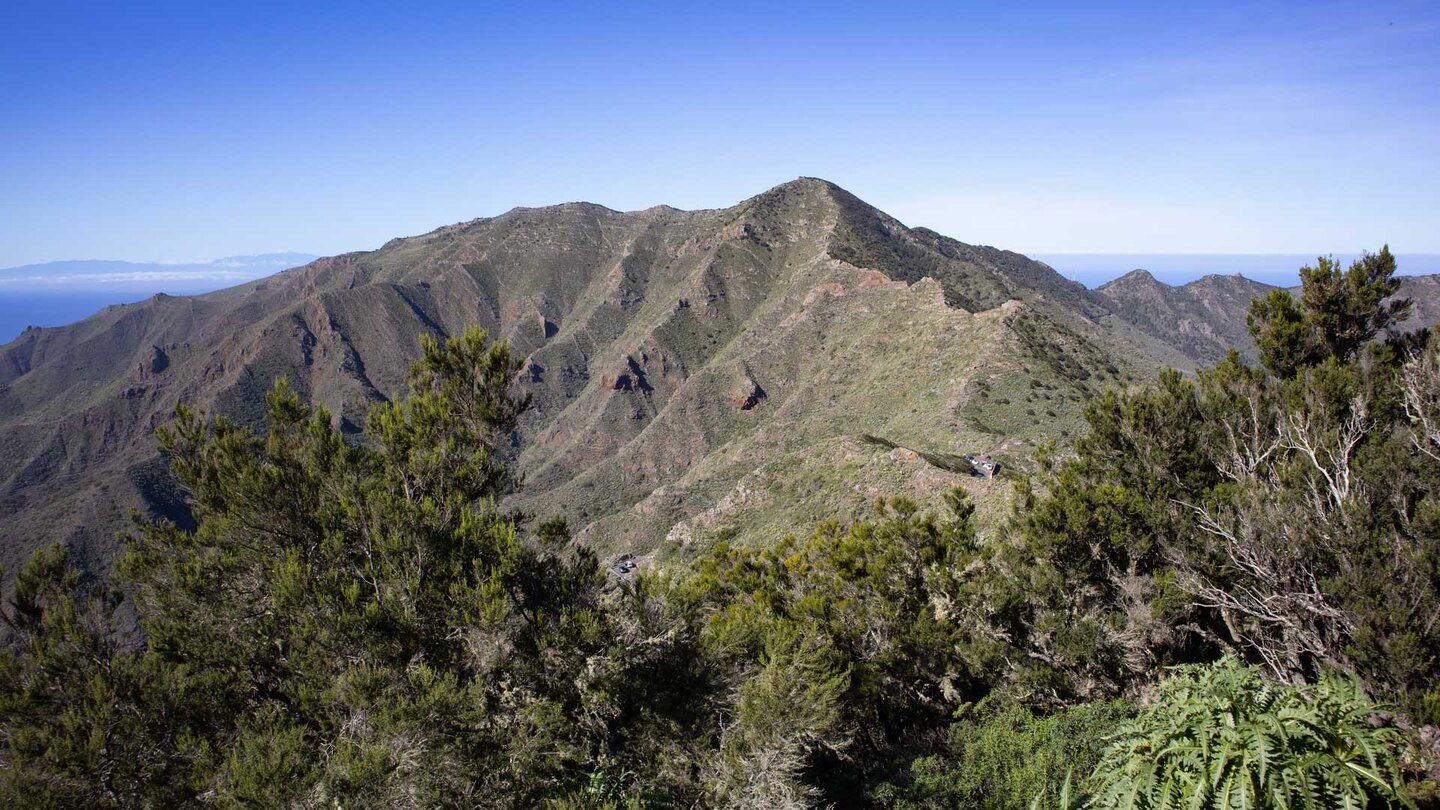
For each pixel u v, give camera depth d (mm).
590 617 9367
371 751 7168
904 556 14469
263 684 9367
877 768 10898
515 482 11336
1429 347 12570
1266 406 13922
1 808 7180
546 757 8492
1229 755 4133
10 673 8188
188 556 10266
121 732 7914
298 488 10078
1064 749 8680
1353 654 8016
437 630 9164
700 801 9188
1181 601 11000
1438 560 7879
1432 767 6301
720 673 10734
